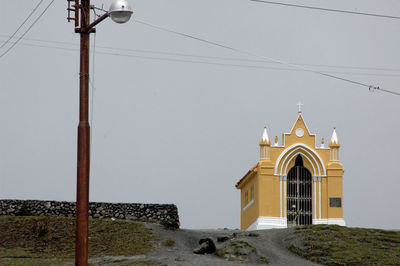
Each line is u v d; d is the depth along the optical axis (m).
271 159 87.62
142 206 78.00
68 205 77.00
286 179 87.31
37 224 71.44
